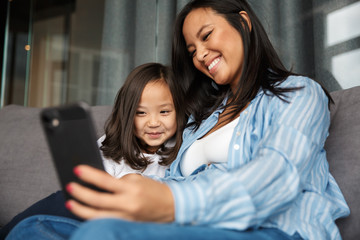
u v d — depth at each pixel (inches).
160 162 44.5
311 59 53.5
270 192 20.4
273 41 56.3
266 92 32.2
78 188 17.0
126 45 78.8
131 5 78.8
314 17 53.7
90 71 86.7
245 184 19.5
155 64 47.7
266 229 23.7
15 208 47.8
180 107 44.7
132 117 44.2
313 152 25.3
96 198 16.5
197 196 18.1
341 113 36.1
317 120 27.1
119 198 16.3
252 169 20.4
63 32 94.3
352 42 50.1
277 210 22.2
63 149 19.2
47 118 19.5
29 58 101.0
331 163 33.6
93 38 86.6
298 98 28.2
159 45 72.0
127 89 44.8
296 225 24.9
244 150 30.5
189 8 39.2
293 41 55.2
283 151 22.3
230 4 36.7
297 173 21.7
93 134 18.3
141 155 45.6
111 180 16.6
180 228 17.2
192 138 38.7
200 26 36.7
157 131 43.8
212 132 36.7
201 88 44.9
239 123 32.2
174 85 44.5
